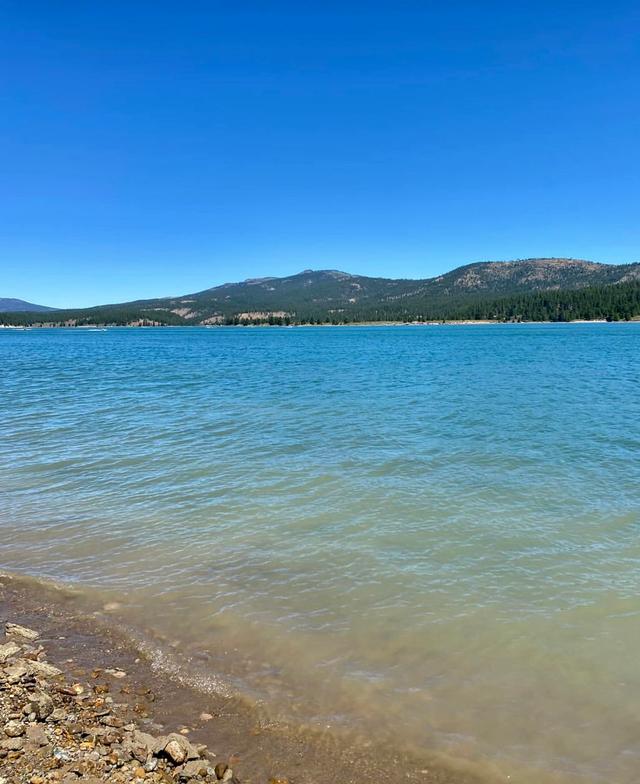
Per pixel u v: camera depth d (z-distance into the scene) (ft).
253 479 39.29
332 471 41.01
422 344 274.36
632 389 88.17
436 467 41.86
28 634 20.76
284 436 53.31
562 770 14.64
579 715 16.43
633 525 30.17
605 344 247.29
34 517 32.50
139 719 16.42
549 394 82.74
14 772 13.93
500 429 55.67
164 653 19.66
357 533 29.53
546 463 42.70
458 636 20.25
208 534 29.68
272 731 16.05
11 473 41.50
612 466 41.68
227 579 24.76
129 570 25.81
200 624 21.39
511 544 27.91
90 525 31.17
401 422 60.03
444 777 14.47
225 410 69.46
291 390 90.33
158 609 22.47
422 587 23.77
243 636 20.56
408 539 28.71
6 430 57.31
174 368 140.46
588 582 23.93
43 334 569.64
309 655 19.42
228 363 158.40
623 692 17.29
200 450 48.06
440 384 97.55
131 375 120.78
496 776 14.49
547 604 22.22
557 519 31.22
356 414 65.51
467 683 17.87
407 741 15.66
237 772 14.49
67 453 47.42
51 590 24.08
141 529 30.50
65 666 18.92
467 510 32.73
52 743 15.10
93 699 17.19
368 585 24.02
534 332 444.55
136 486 38.14
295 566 25.89
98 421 62.34
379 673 18.44
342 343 300.20
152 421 62.08
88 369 137.80
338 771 14.65
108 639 20.56
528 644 19.69
